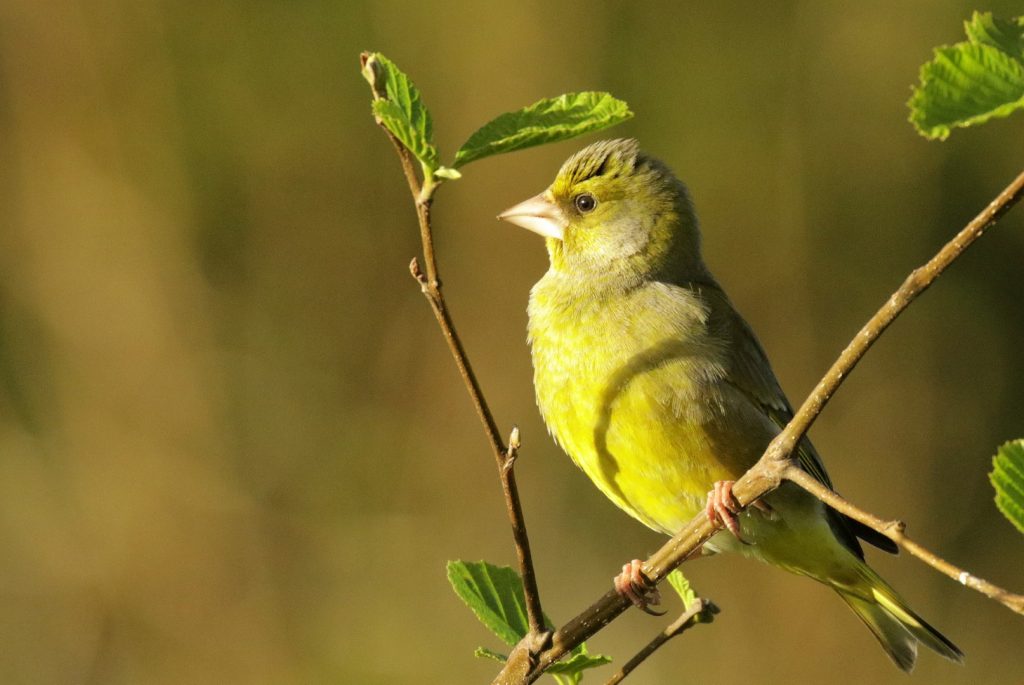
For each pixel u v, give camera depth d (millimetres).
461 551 14664
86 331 15664
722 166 17125
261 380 15914
